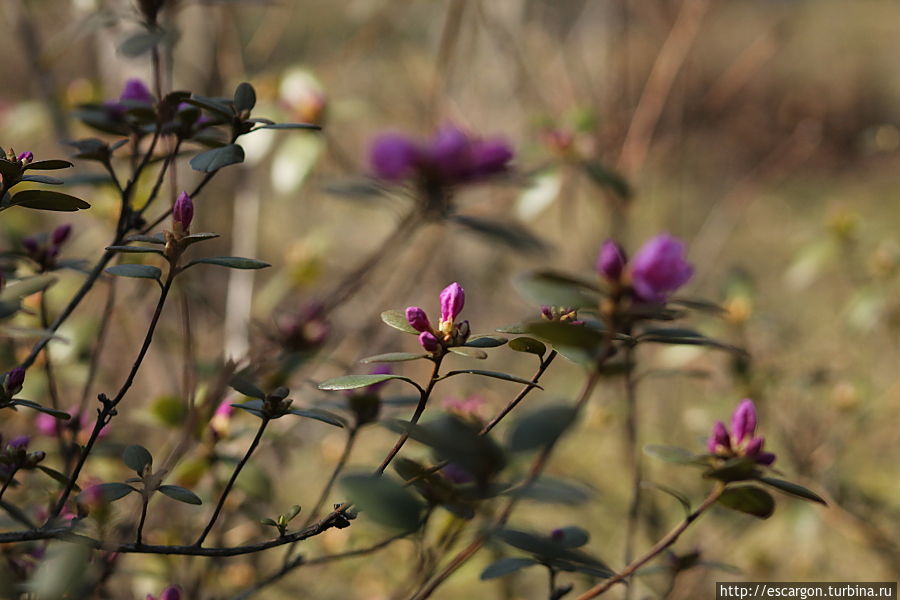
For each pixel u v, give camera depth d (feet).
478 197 6.44
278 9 7.00
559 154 5.67
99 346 4.38
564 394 6.76
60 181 3.92
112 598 4.42
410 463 3.97
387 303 5.81
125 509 4.50
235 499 4.69
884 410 6.61
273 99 5.56
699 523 5.90
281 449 5.12
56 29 7.36
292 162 5.30
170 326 5.51
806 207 12.06
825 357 7.02
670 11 7.96
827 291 9.27
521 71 7.89
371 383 3.92
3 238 4.68
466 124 7.07
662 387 7.43
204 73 5.98
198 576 4.57
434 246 6.21
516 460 3.78
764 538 6.82
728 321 5.90
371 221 9.12
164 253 3.93
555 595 4.10
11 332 3.99
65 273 4.92
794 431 6.00
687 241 10.55
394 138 3.97
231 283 5.82
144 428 5.31
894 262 6.30
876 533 5.70
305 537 3.94
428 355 3.92
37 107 5.57
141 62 5.87
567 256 7.86
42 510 4.23
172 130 4.15
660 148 8.00
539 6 8.80
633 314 3.78
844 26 18.07
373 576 5.26
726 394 6.17
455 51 7.45
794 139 9.71
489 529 3.99
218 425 4.47
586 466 6.77
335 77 8.04
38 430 4.58
